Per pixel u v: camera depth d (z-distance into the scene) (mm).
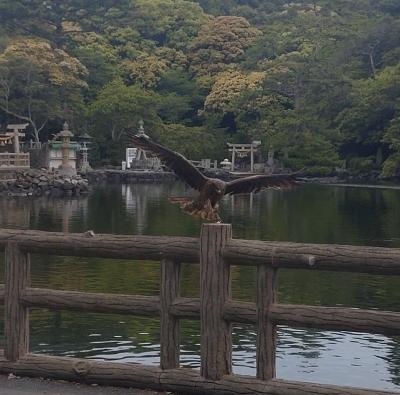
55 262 16828
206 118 67312
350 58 65562
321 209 33438
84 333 10758
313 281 14945
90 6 83125
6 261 6152
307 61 62344
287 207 34688
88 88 64000
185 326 11234
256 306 5543
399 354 9852
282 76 61562
